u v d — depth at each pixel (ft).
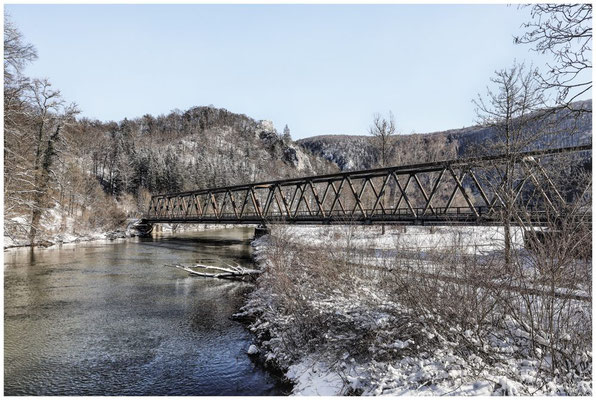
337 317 31.96
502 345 25.00
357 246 56.13
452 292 26.43
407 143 162.81
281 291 43.24
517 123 46.93
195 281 69.05
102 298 56.75
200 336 40.93
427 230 101.76
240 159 583.58
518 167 46.29
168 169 326.85
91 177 219.82
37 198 121.60
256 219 136.15
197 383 30.32
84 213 178.50
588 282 22.36
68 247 127.75
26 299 56.24
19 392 29.19
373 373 25.72
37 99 122.62
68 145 155.63
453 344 23.76
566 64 22.94
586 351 21.43
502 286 24.30
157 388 29.58
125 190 292.81
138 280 70.08
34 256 101.55
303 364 31.07
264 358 34.68
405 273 31.22
